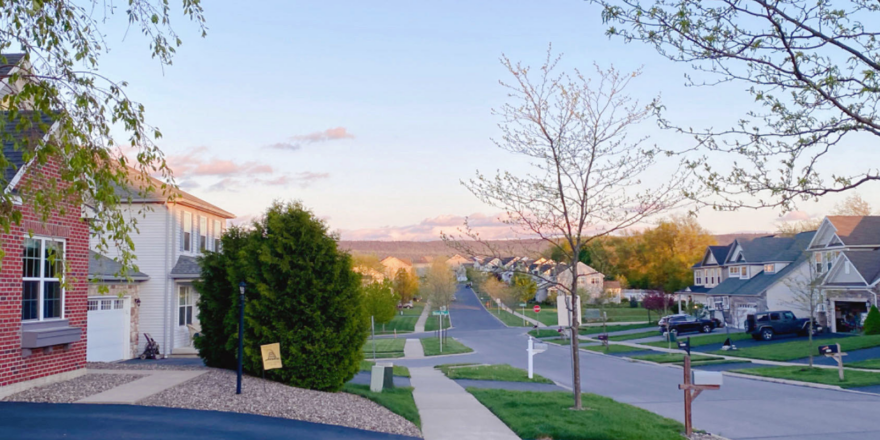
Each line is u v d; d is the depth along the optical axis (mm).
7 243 12742
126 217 26453
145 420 10594
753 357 31922
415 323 76438
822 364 27812
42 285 14141
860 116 6828
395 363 32625
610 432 11500
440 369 27734
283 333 14891
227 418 11109
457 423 12758
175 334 27641
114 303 24703
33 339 13172
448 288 90812
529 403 14820
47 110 7316
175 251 27844
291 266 15227
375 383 16547
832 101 6668
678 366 30734
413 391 17953
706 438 11852
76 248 15344
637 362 33562
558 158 13562
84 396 12508
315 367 14891
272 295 14945
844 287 38219
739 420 15008
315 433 10617
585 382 23953
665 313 62188
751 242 53156
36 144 7918
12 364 12875
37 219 13695
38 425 10062
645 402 18266
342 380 15352
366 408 13430
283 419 11469
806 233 48562
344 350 15289
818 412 16297
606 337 42406
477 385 20828
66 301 14922
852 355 29516
